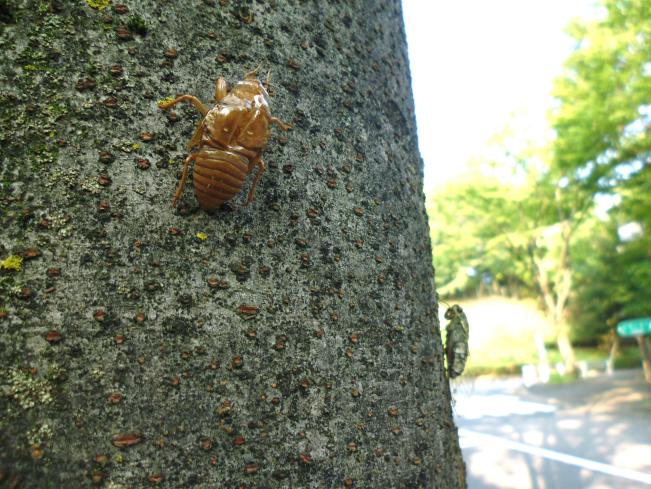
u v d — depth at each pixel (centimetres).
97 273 9
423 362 14
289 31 13
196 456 9
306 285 12
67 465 9
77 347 9
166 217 10
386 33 17
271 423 10
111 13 11
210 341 10
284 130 12
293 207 12
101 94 10
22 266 9
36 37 10
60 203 10
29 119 10
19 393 9
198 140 11
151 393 9
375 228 14
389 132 15
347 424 11
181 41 11
